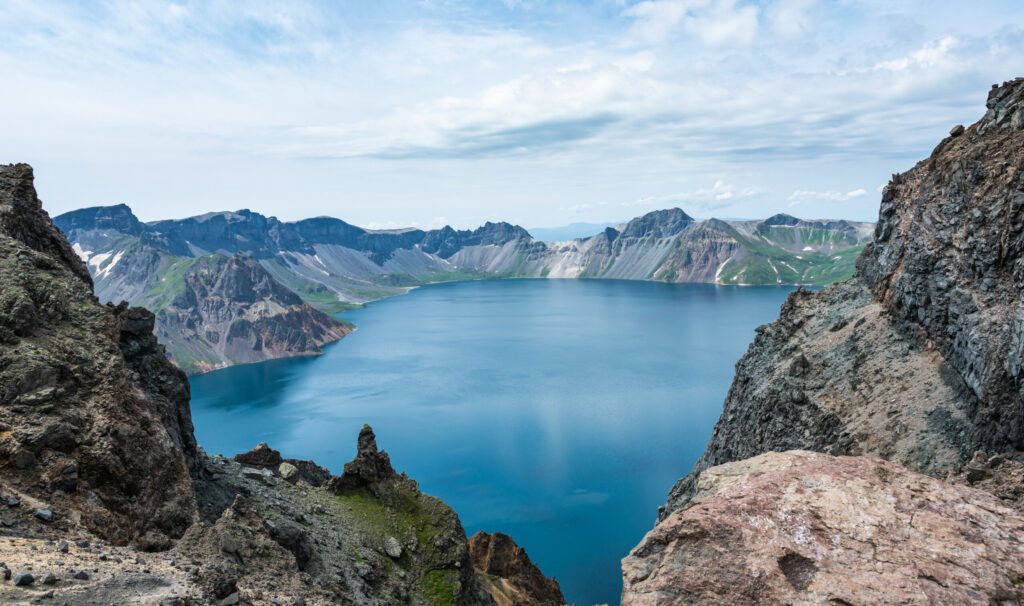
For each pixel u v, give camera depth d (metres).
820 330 129.62
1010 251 91.06
